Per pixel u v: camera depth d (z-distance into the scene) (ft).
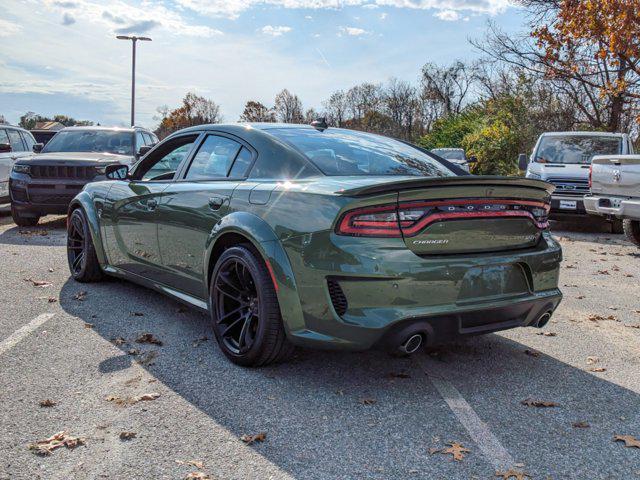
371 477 8.04
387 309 9.98
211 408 10.02
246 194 11.91
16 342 13.03
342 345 10.30
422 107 174.60
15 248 25.22
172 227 14.03
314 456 8.54
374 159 12.73
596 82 60.54
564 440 9.23
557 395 10.97
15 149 40.29
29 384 10.79
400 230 10.07
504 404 10.50
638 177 26.76
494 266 10.84
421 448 8.84
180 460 8.34
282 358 11.68
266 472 8.09
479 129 81.05
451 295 10.36
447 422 9.71
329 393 10.75
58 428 9.18
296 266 10.60
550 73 59.52
